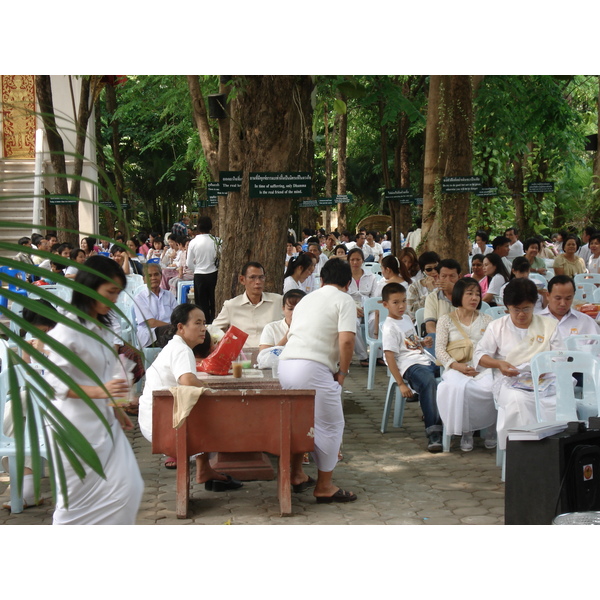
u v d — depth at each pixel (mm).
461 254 13406
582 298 12805
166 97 24516
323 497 6316
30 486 6078
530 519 4988
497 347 7340
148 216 41594
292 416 5859
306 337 6262
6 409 5945
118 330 8484
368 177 41281
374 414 9648
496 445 7969
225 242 11164
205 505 6258
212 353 6957
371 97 15820
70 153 2549
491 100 17703
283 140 9711
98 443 4172
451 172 13273
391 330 8453
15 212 25375
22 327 2193
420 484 6836
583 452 5000
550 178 27875
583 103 31672
